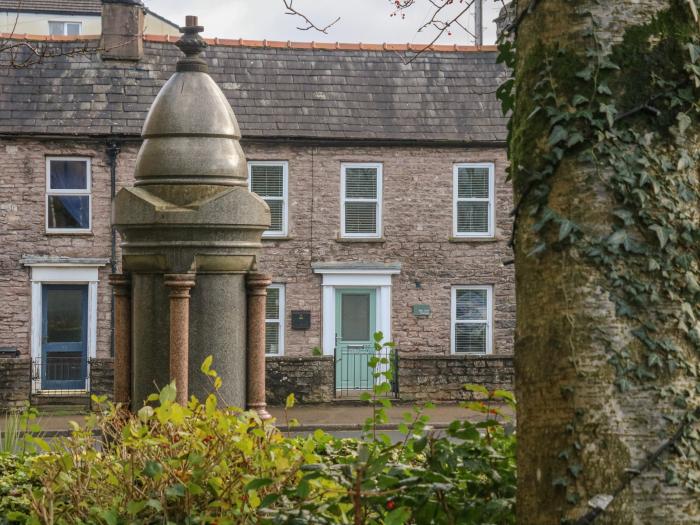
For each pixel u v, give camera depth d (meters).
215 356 9.52
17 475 7.73
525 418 4.39
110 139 26.48
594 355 4.19
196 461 5.52
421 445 5.16
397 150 27.84
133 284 9.66
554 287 4.30
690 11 4.45
